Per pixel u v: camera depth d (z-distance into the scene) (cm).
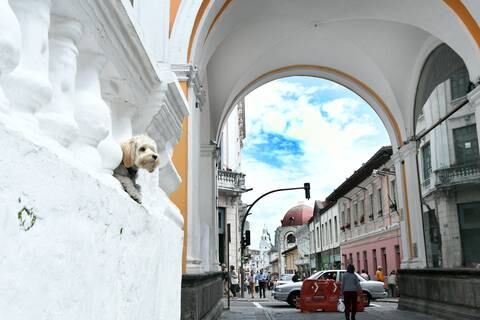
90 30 163
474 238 1118
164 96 244
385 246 2578
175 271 291
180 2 874
